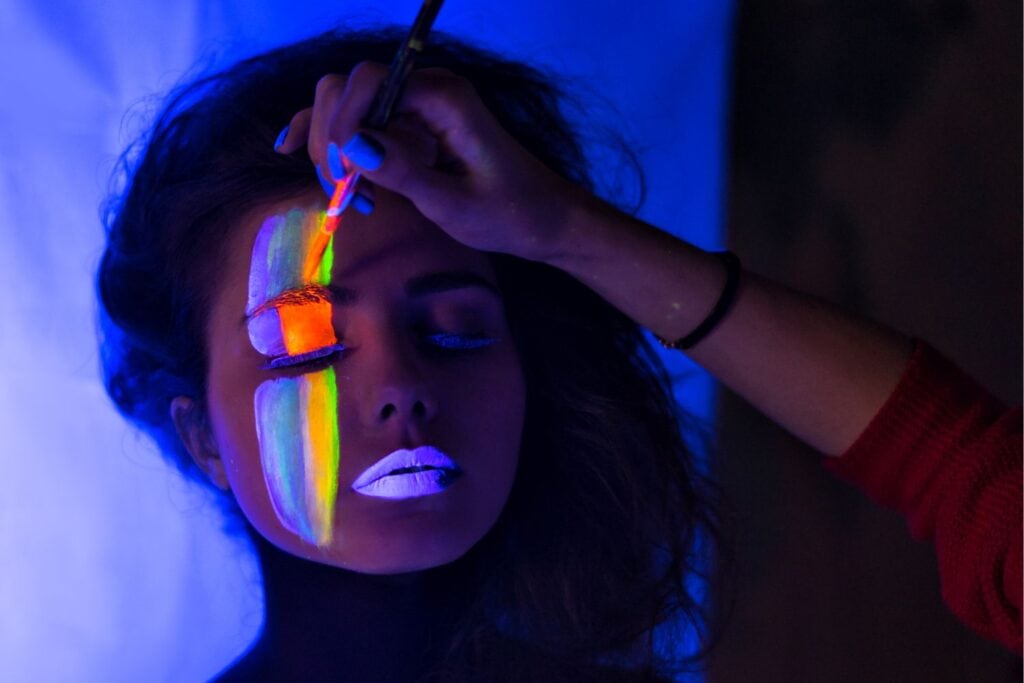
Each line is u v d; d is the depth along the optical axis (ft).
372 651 3.59
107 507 4.17
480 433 3.24
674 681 4.40
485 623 3.87
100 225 4.15
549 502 4.01
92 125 4.15
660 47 4.72
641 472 4.16
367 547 3.16
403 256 3.21
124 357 3.95
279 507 3.21
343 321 3.19
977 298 4.91
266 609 3.59
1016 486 3.10
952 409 3.28
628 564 4.13
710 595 4.63
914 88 4.90
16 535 4.12
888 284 4.89
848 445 3.40
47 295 4.12
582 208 3.09
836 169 4.89
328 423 3.16
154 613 4.22
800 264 4.86
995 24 4.88
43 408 4.12
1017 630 3.12
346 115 2.73
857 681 4.91
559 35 4.62
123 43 4.18
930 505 3.34
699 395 4.84
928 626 4.98
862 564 4.95
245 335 3.24
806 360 3.33
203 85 3.92
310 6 4.34
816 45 4.87
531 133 4.09
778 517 4.88
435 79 2.83
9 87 4.09
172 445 3.93
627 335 4.13
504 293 3.62
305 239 3.25
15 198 4.10
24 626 4.12
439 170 2.89
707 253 3.32
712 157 4.78
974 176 4.90
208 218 3.37
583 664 4.07
